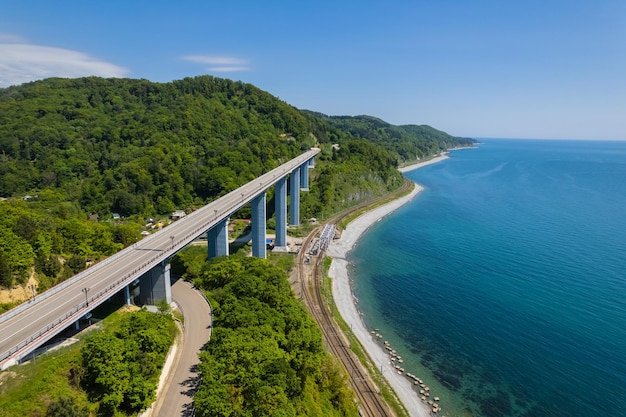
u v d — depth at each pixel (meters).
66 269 64.56
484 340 77.50
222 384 39.62
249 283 62.00
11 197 138.12
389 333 80.56
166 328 51.47
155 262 63.41
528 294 95.94
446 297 95.62
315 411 46.59
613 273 107.44
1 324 46.94
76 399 37.03
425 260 120.44
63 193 142.62
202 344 54.91
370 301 93.94
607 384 64.44
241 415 37.50
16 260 57.41
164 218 142.00
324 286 98.25
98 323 54.38
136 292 68.25
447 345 76.31
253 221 109.69
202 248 109.31
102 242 77.25
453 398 62.66
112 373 38.91
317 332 58.97
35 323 47.09
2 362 37.84
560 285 100.50
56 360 40.22
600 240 136.62
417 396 62.91
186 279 79.44
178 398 44.12
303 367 51.12
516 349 74.31
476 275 108.38
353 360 69.31
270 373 41.56
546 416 58.81
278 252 120.38
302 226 147.12
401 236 145.38
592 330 79.50
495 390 64.31
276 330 52.66
